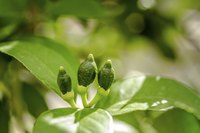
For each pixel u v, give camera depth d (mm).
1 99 368
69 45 464
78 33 503
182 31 547
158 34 514
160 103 283
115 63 508
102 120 235
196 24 598
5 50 281
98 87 265
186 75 587
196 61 605
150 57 628
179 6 540
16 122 388
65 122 231
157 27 511
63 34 466
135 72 561
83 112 242
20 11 379
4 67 373
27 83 381
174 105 286
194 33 586
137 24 507
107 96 286
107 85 264
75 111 243
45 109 375
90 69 261
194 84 562
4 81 372
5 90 371
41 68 276
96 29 499
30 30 395
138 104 280
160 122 346
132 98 290
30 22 392
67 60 317
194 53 602
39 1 389
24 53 281
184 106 287
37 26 409
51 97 505
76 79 288
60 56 291
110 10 472
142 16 503
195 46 562
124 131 351
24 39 347
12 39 364
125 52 564
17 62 376
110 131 228
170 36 532
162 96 291
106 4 478
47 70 277
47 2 389
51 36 435
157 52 545
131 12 489
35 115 372
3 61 371
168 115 344
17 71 378
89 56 263
